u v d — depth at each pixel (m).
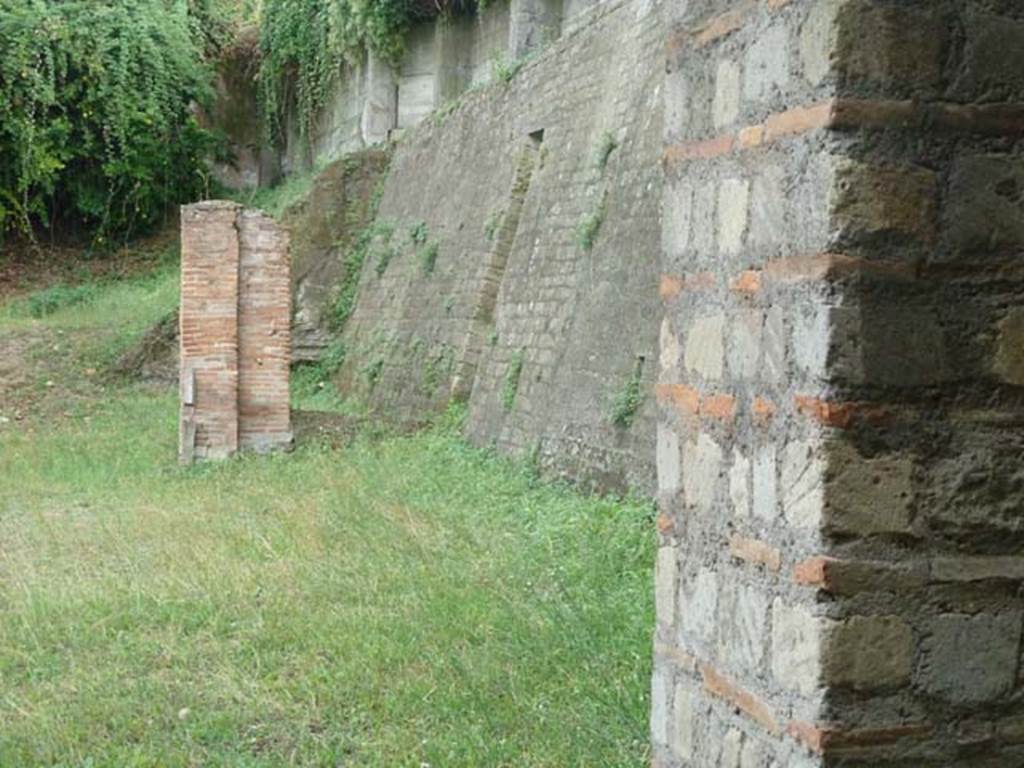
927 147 2.95
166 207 27.66
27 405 17.97
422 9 22.75
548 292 13.47
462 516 10.28
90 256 26.61
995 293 2.98
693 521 3.53
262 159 29.78
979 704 2.97
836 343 2.89
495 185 16.38
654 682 3.78
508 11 20.28
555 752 5.34
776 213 3.12
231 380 13.99
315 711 6.08
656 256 10.91
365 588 8.07
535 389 13.05
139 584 8.38
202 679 6.59
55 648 7.19
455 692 6.15
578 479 11.34
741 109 3.31
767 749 3.13
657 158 11.47
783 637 3.05
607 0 14.23
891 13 2.92
